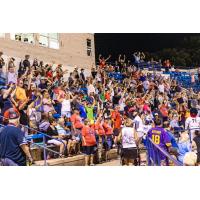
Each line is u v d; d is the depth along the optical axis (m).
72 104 15.59
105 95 19.48
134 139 10.91
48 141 11.80
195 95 25.47
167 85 24.89
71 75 19.44
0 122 11.73
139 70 24.84
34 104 13.62
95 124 13.67
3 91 12.89
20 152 7.17
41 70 17.14
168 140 9.70
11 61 16.19
